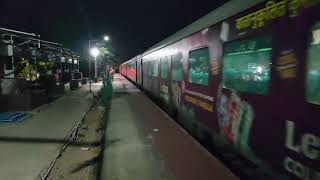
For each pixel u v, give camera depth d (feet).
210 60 21.39
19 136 26.66
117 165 18.80
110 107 46.01
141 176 16.87
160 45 44.21
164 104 41.24
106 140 25.17
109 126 31.17
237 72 17.21
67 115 38.01
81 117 36.45
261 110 14.78
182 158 19.92
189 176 16.66
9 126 31.17
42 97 48.34
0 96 39.99
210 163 18.78
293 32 12.26
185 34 28.50
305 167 11.69
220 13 19.53
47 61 71.15
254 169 15.64
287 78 12.72
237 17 16.98
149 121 33.78
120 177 16.78
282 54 12.98
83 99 56.18
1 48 47.44
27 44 57.36
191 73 26.55
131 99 57.31
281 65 13.07
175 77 33.19
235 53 17.42
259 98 14.93
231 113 18.15
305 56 11.63
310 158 11.42
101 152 21.63
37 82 58.65
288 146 12.70
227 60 18.48
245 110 16.40
